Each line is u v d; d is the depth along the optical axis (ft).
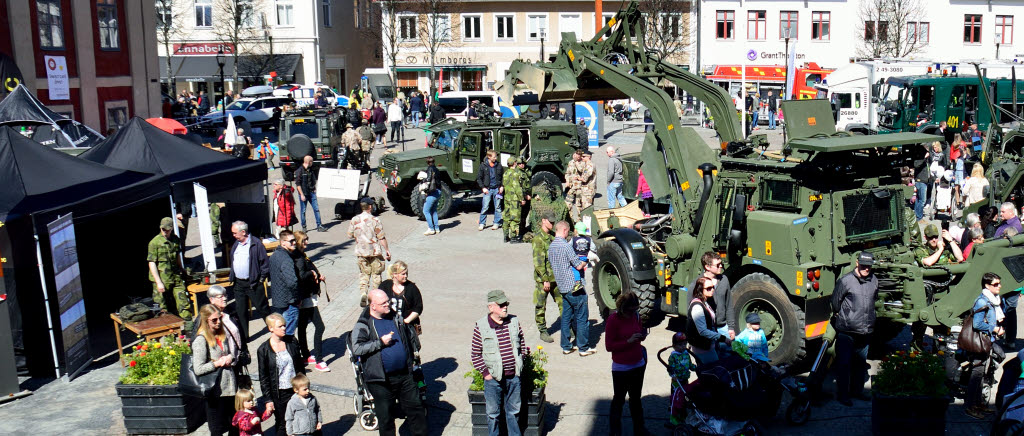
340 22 186.60
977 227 36.70
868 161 32.09
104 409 31.45
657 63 43.93
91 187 38.73
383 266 44.01
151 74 103.04
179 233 45.83
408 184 66.39
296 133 87.45
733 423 25.89
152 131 47.60
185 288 38.65
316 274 34.73
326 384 33.27
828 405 29.84
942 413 26.20
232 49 171.42
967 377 29.55
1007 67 103.30
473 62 182.50
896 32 162.81
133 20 99.40
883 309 30.91
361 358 26.91
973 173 57.82
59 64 85.61
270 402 28.12
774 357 31.12
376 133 114.42
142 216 45.16
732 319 30.83
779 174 32.07
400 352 26.78
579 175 63.41
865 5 165.27
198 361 27.14
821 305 30.91
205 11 172.55
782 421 28.60
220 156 49.47
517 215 56.95
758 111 146.41
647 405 30.50
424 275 49.39
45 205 35.04
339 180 63.26
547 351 36.32
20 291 34.19
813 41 168.04
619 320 26.81
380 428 27.04
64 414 30.99
